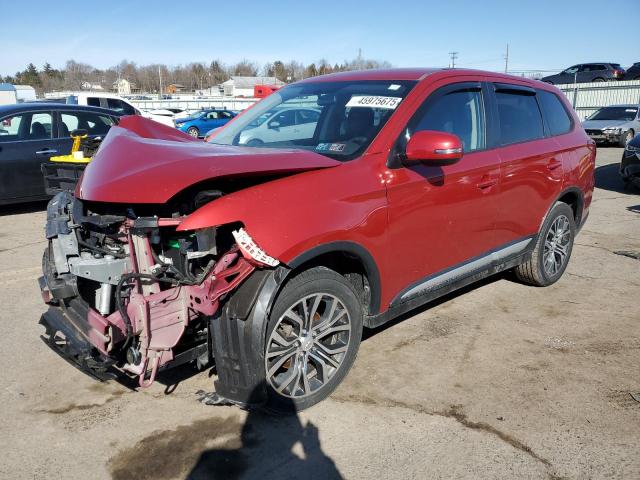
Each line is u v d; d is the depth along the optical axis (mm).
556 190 4727
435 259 3631
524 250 4621
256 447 2805
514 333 4125
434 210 3510
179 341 2906
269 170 2758
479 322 4320
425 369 3574
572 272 5578
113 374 2781
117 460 2709
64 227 2965
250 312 2715
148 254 2768
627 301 4781
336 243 2920
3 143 7785
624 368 3609
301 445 2818
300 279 2891
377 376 3482
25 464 2676
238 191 2730
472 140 3904
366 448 2795
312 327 3053
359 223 3029
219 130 4312
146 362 2713
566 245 5137
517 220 4352
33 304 4684
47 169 3564
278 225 2699
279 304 2820
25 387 3371
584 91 30438
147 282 2762
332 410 3113
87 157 3725
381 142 3287
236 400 2836
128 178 2662
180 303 2760
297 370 3014
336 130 3541
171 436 2891
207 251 2635
